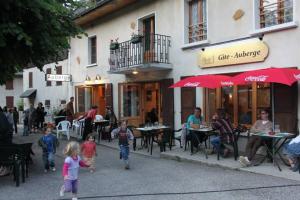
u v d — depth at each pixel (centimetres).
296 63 994
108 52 1853
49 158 1009
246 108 1150
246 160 949
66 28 1031
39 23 941
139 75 1617
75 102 2197
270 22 1086
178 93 1397
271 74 902
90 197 738
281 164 961
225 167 970
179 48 1383
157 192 761
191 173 930
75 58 2186
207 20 1258
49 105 2617
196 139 1145
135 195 743
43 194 771
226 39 1191
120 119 1675
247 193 726
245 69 1132
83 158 987
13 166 881
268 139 964
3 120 973
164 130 1255
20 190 808
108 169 1022
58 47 1068
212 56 1234
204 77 1120
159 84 1550
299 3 987
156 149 1347
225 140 1037
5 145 895
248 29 1120
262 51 1071
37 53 1031
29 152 941
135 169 1011
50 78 2036
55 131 1880
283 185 773
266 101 1083
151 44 1495
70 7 1048
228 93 1210
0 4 874
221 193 734
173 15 1418
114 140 1620
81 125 1770
